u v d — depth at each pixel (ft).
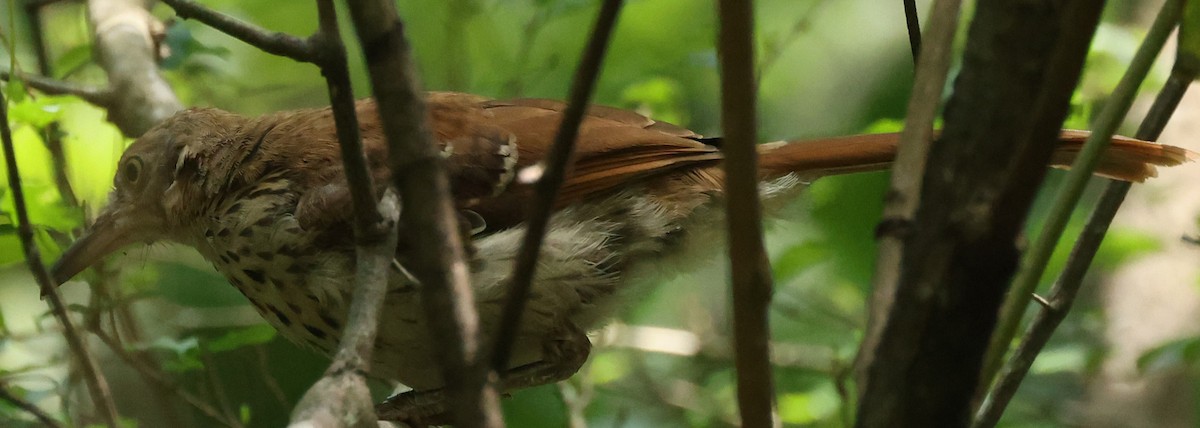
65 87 27.22
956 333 10.85
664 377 35.14
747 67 10.20
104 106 27.66
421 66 35.86
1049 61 10.37
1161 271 34.78
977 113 10.62
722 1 10.05
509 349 11.76
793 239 35.65
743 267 10.82
